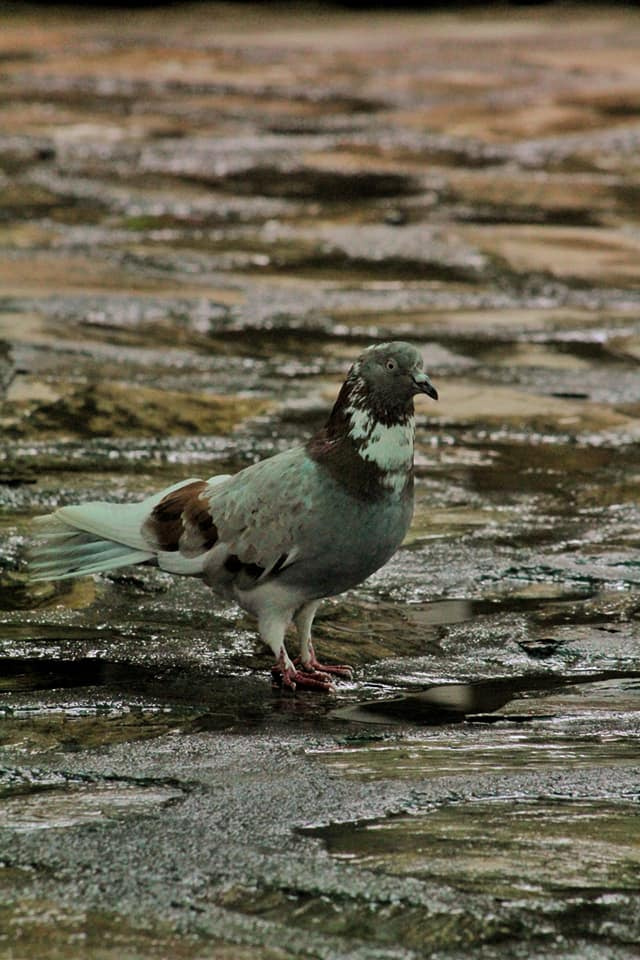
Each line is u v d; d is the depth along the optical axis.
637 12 58.56
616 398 16.25
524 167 30.25
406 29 54.19
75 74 42.47
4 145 31.48
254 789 7.27
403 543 11.87
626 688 9.20
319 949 5.67
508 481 13.57
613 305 20.30
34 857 6.41
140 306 19.53
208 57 46.44
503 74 42.62
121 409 15.07
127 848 6.51
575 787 7.35
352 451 8.69
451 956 5.64
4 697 8.70
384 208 26.33
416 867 6.34
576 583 11.13
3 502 12.35
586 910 5.98
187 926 5.82
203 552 9.07
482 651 9.84
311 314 19.62
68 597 10.42
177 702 8.75
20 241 23.16
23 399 15.16
